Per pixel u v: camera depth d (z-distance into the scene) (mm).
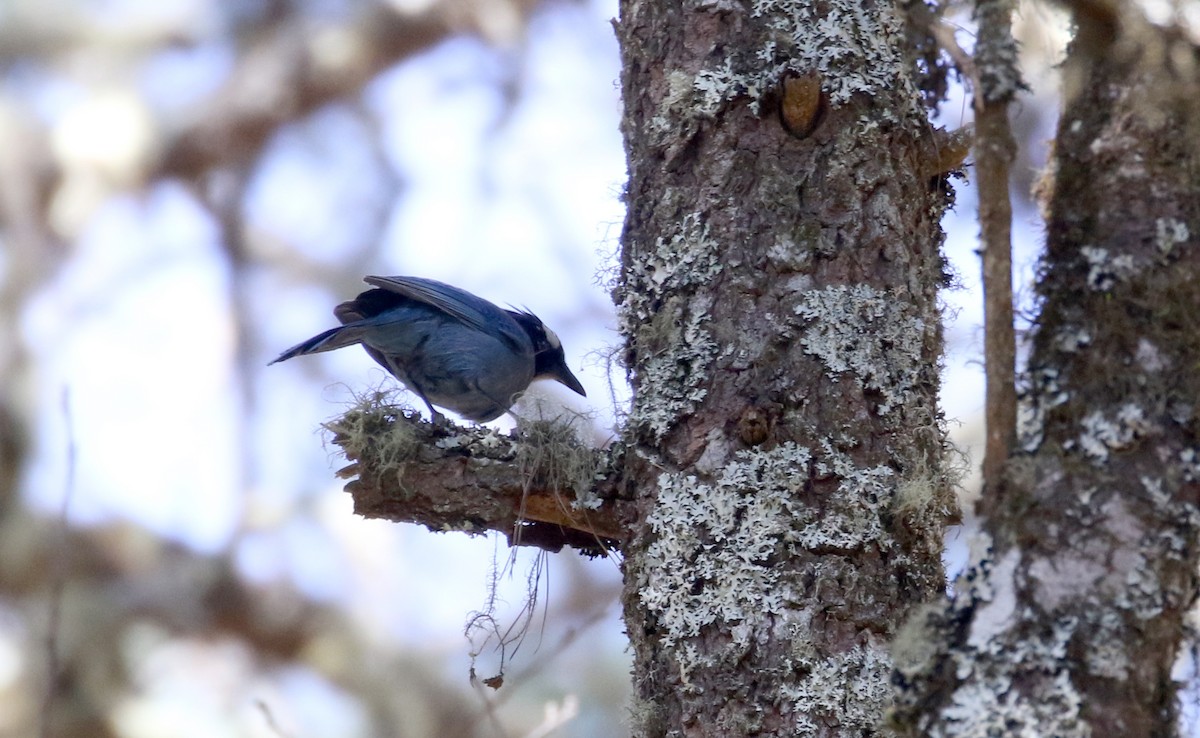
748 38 8258
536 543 8734
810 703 7113
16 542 19984
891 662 7219
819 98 8078
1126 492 5855
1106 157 6355
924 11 8531
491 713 8359
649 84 8586
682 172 8289
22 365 21219
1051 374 6180
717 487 7590
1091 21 6480
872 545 7453
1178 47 6301
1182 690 5828
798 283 7887
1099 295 6164
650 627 7637
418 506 8539
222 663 20281
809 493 7520
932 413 7938
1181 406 5930
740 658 7254
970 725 5727
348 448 8625
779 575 7363
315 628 20516
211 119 22203
